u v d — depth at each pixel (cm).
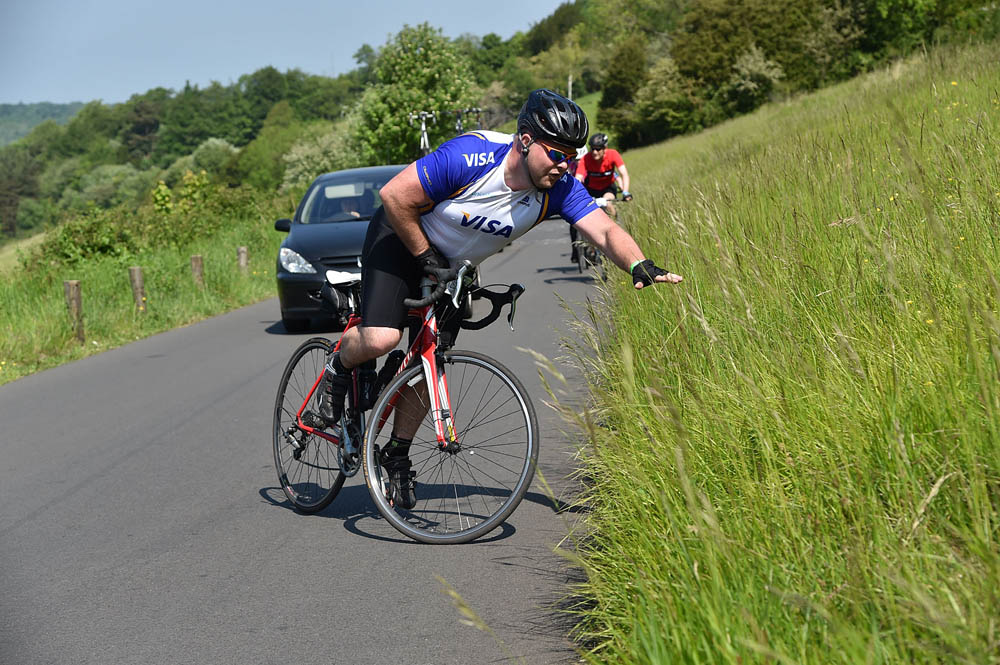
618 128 9106
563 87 14825
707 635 221
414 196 385
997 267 387
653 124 8462
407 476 428
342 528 442
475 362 426
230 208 2459
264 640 324
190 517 470
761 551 252
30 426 711
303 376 482
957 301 366
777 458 303
